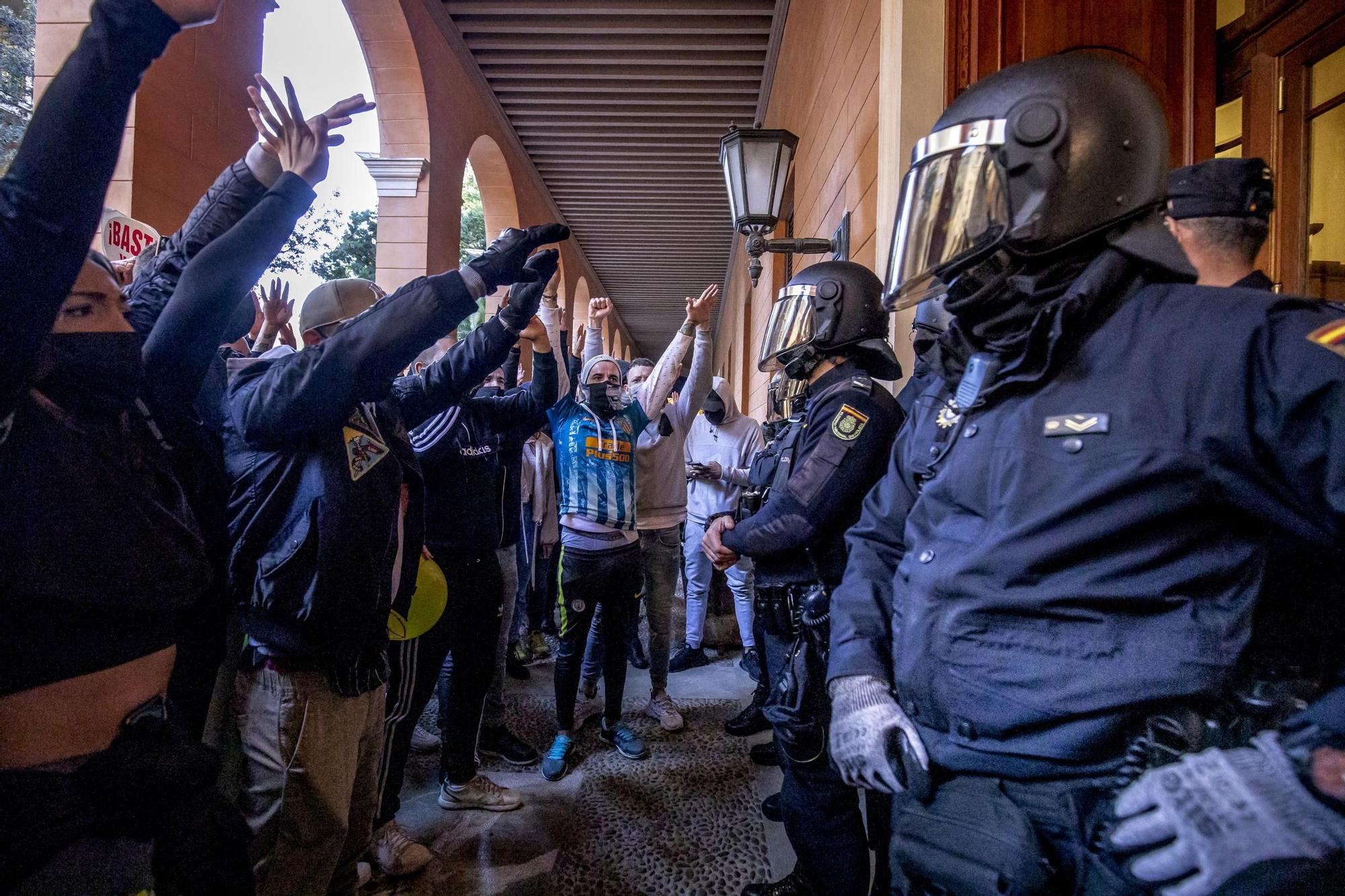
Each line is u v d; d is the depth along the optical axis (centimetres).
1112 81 77
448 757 219
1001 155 77
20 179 69
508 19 564
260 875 123
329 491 118
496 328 166
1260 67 192
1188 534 66
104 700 83
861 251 267
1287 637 66
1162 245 75
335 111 116
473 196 1456
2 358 68
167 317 101
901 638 84
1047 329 74
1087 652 67
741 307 856
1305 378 60
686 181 884
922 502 86
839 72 319
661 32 566
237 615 124
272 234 106
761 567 162
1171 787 59
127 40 71
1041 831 70
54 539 77
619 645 270
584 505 254
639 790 234
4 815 73
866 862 143
